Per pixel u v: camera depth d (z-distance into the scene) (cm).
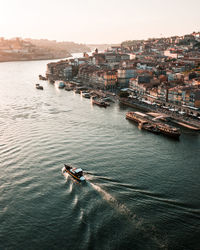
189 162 11462
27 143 13550
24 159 11650
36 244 6962
